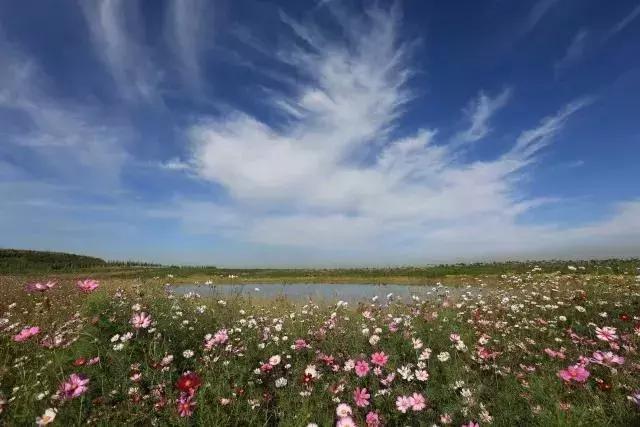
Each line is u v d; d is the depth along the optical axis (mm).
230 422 3992
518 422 3904
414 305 9383
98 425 3539
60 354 5375
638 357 5336
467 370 5094
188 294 9102
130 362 4988
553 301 9328
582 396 4191
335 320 7523
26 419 3637
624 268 15117
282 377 4930
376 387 4566
